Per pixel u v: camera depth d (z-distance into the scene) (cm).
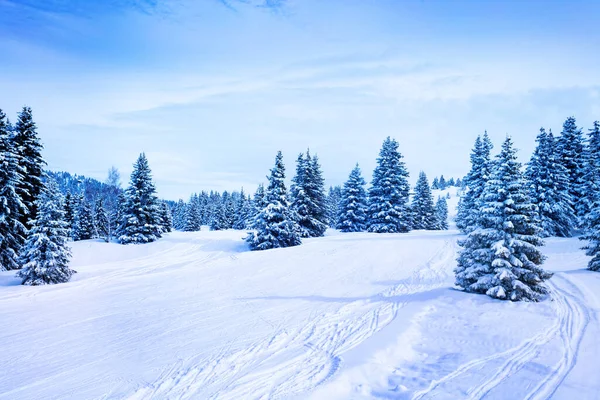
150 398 689
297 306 1366
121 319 1253
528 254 1266
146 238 3644
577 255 2239
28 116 2753
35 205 2600
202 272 2158
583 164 3325
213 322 1195
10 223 2319
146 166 3888
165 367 834
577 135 3478
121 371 820
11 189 2281
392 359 833
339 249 2708
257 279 1920
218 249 3117
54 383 768
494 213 1285
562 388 648
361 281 1780
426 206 5538
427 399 632
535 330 945
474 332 960
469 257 1370
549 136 3244
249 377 760
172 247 3238
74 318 1270
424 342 930
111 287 1797
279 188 3177
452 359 806
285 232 3061
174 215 10244
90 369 837
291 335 1035
